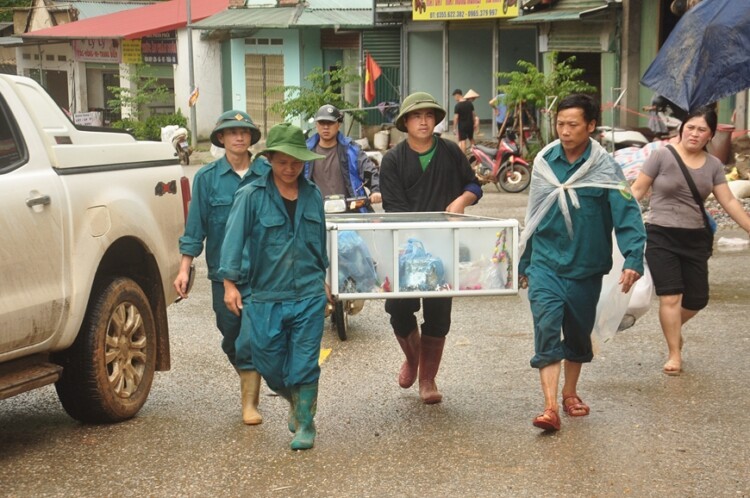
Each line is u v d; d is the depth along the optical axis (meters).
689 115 7.09
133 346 6.30
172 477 5.21
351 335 8.47
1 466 5.41
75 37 34.91
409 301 6.42
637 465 5.29
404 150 6.55
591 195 5.77
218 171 6.23
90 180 5.99
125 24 35.91
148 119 34.03
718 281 10.24
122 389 6.18
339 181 8.27
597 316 6.39
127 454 5.58
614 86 21.05
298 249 5.49
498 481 5.09
